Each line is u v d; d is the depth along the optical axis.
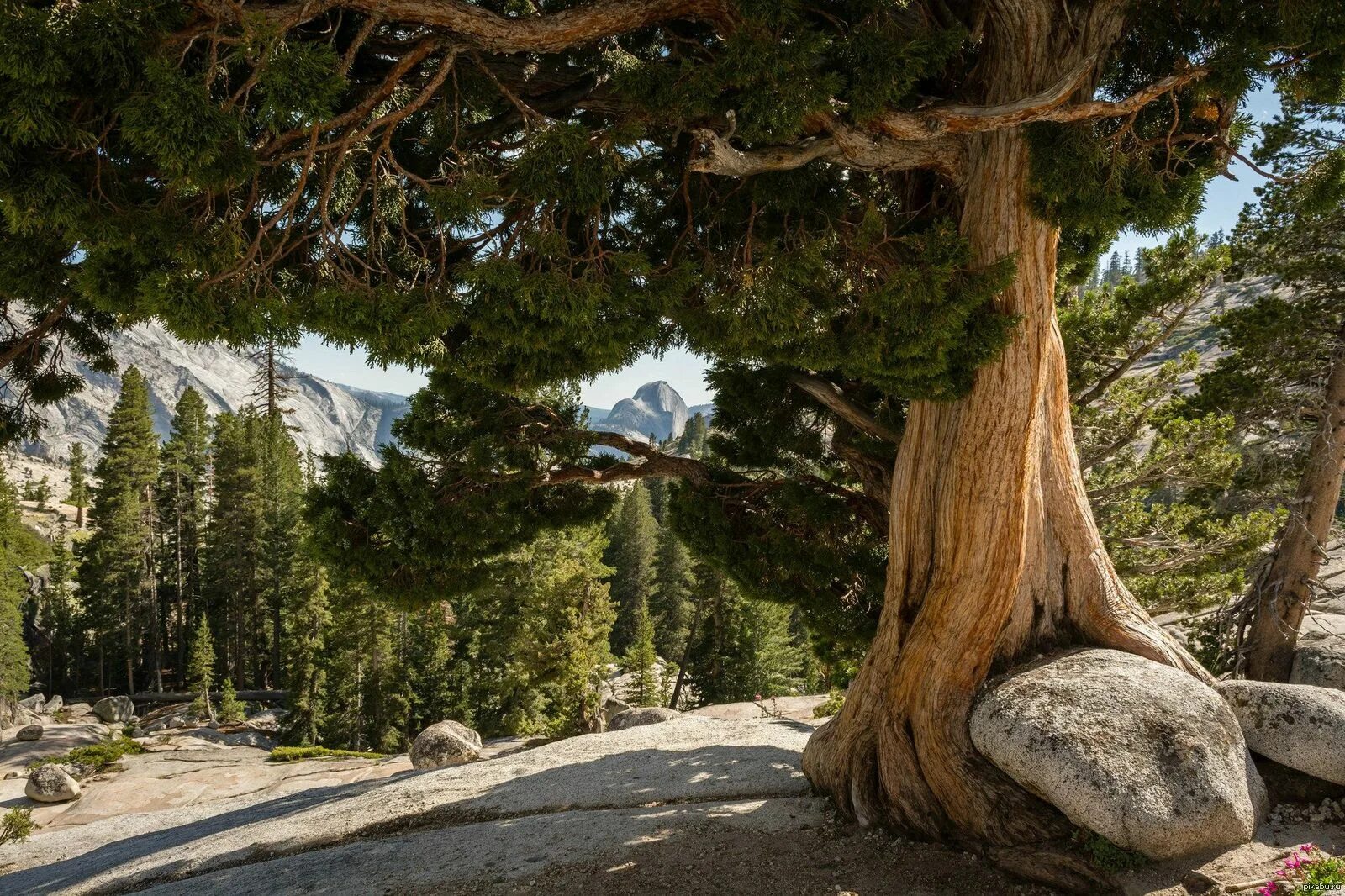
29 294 6.34
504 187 6.96
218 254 5.81
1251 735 7.85
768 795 10.55
